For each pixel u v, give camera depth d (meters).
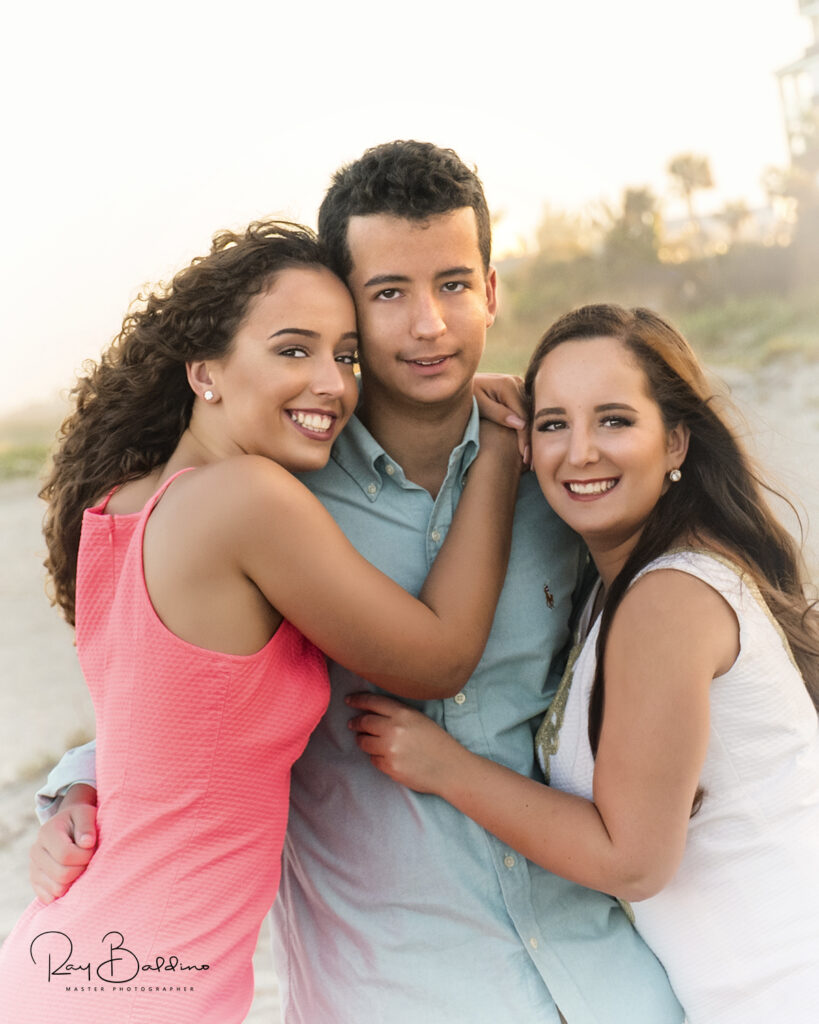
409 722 1.86
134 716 1.67
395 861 1.89
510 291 21.59
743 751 1.79
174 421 1.92
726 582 1.78
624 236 21.28
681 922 1.84
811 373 12.83
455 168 1.90
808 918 1.77
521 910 1.86
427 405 1.98
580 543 2.17
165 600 1.66
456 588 1.86
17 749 6.38
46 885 1.73
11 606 9.84
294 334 1.77
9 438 19.50
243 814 1.70
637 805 1.70
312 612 1.69
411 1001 1.84
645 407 1.89
